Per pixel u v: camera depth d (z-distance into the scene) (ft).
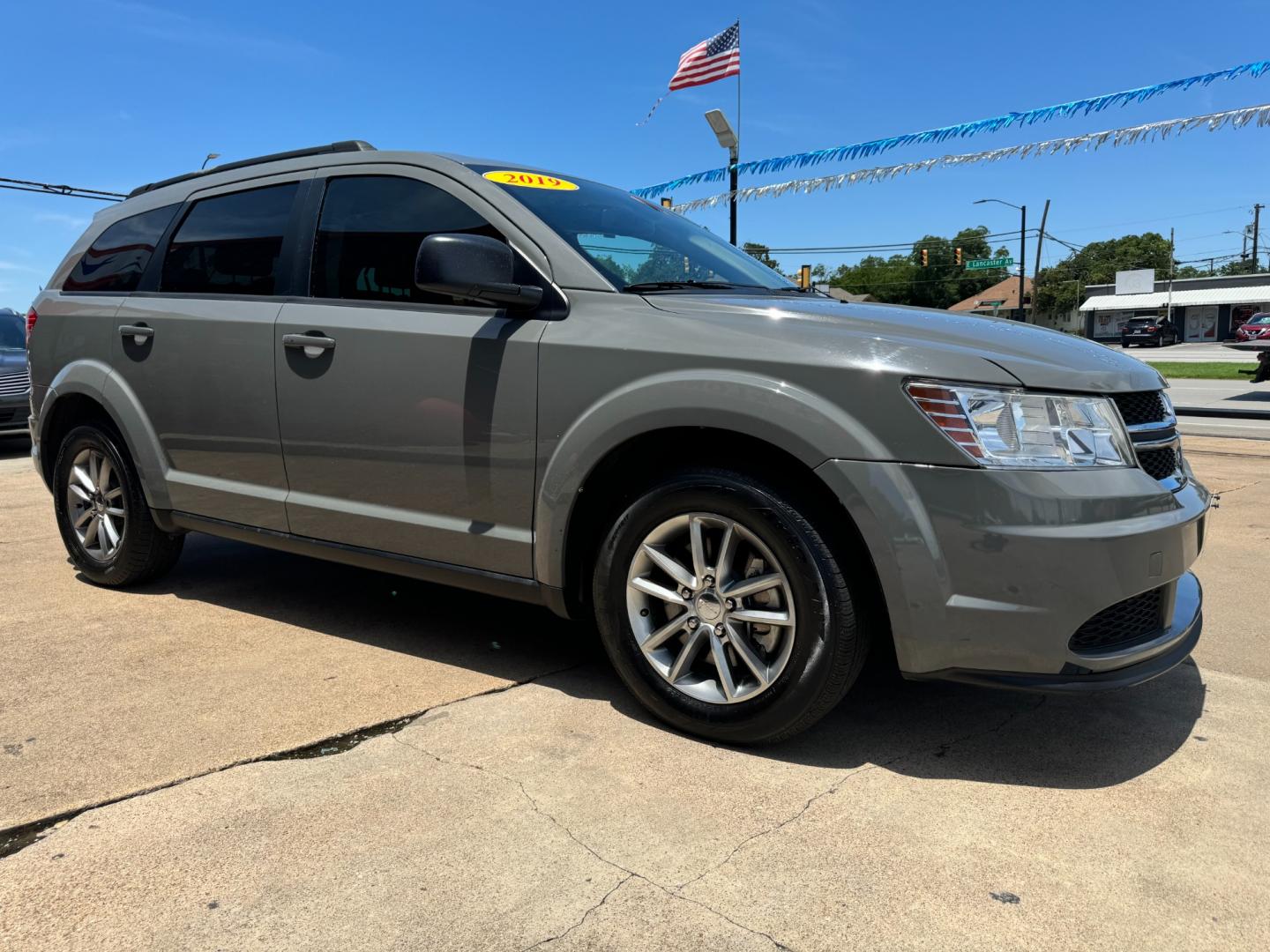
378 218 10.49
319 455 10.52
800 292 11.21
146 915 5.83
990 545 7.09
